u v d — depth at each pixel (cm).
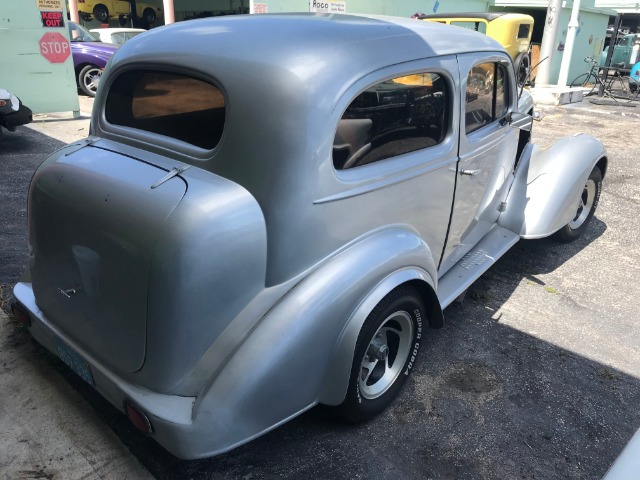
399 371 264
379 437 248
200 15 2608
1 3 826
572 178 392
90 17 2252
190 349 191
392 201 240
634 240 487
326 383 218
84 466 225
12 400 258
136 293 190
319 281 208
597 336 336
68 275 219
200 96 212
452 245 317
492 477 229
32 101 898
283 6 1246
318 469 229
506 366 303
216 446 192
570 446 247
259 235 195
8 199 516
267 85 193
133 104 238
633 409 273
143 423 194
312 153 197
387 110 231
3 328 311
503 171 361
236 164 197
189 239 179
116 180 202
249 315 200
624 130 965
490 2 1912
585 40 2114
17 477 217
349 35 222
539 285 398
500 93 342
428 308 267
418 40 250
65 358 237
